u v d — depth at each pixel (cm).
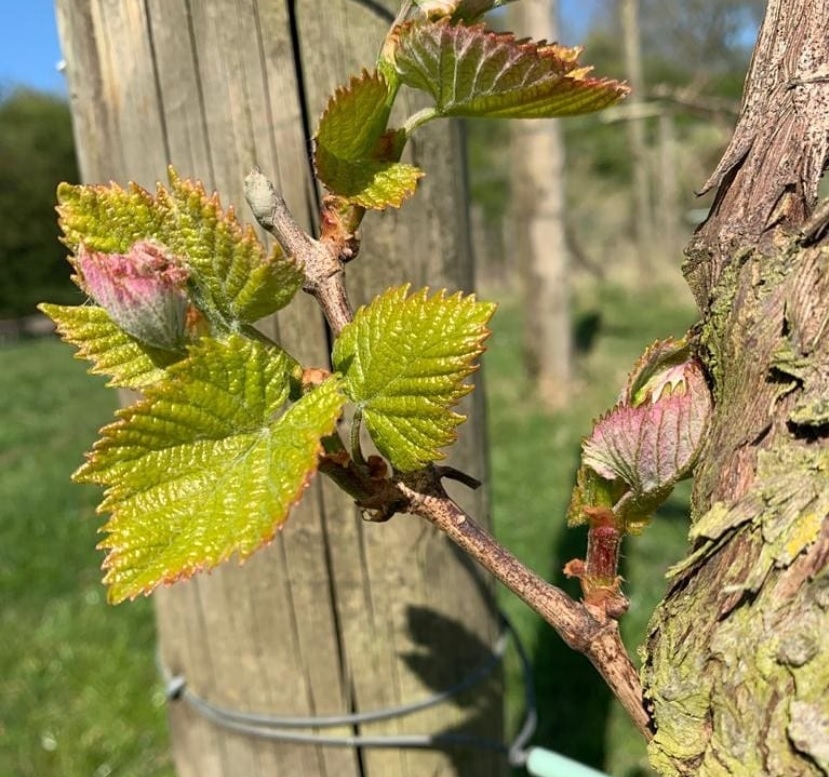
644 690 15
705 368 15
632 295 269
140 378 15
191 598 37
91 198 14
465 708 38
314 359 32
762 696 13
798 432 13
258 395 13
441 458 14
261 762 38
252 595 36
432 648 36
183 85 30
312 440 13
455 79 15
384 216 32
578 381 168
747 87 15
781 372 14
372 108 15
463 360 13
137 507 13
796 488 13
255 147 30
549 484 110
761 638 13
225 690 38
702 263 15
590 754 63
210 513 13
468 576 37
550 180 161
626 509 16
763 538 13
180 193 14
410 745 37
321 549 35
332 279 15
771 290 14
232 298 14
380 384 14
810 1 14
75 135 33
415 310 14
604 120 78
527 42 16
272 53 29
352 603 35
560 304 162
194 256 14
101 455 13
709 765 13
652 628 15
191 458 13
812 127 14
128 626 80
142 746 67
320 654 36
